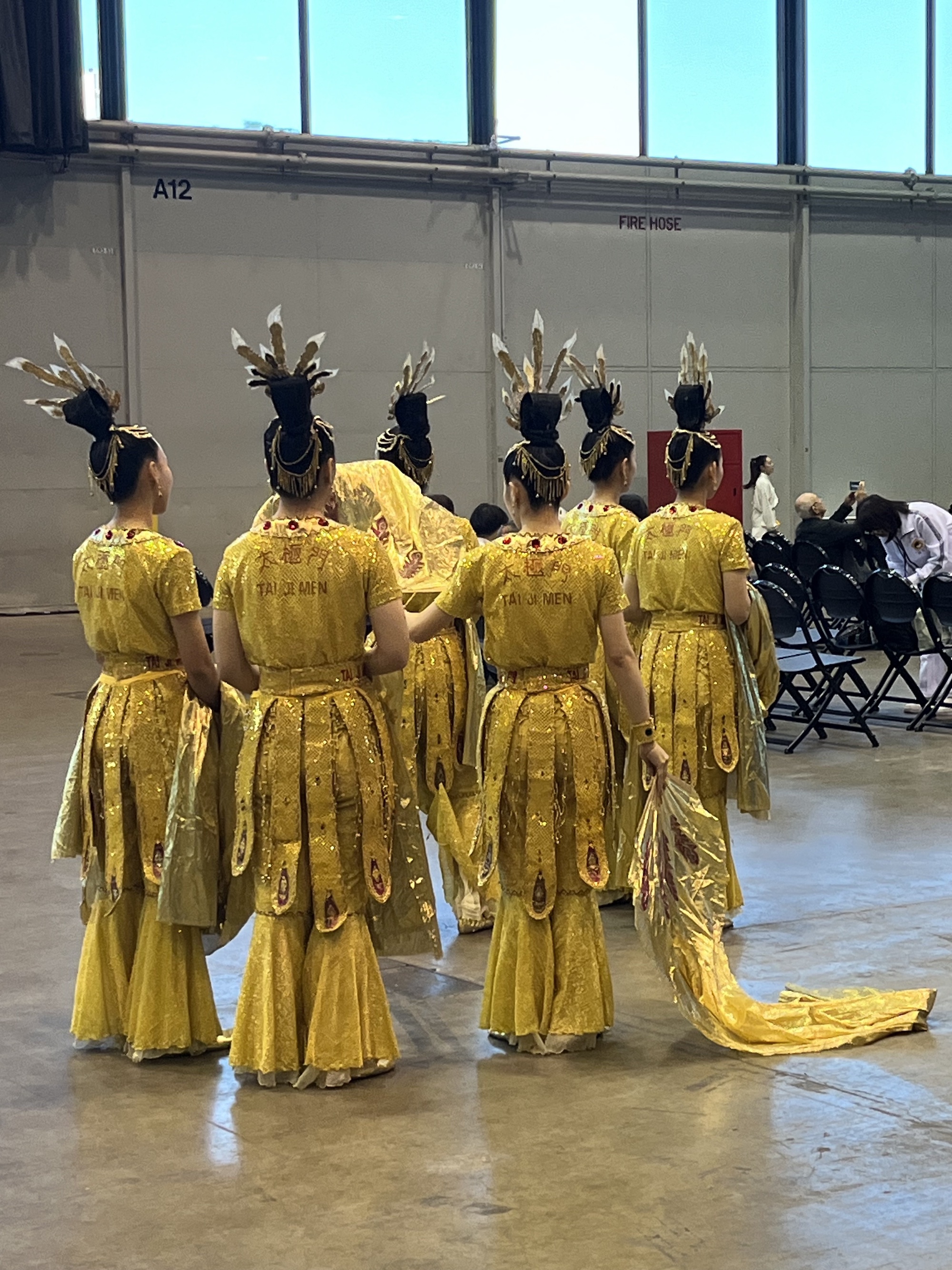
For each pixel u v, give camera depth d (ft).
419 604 15.97
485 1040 12.94
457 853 16.26
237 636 11.94
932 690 30.17
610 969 14.16
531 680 12.57
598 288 57.72
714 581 16.07
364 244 53.67
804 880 18.11
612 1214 9.43
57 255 49.34
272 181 52.06
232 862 11.94
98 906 12.72
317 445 11.69
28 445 49.37
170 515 51.47
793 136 59.88
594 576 12.36
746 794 16.30
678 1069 12.08
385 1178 10.07
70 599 50.34
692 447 16.21
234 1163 10.37
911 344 63.62
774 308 61.00
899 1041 12.64
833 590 28.76
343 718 11.73
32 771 24.90
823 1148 10.42
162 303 50.78
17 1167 10.40
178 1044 12.41
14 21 46.01
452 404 55.72
